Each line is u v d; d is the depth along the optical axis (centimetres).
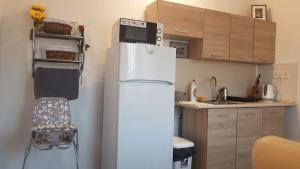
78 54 276
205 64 352
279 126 334
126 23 246
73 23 274
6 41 255
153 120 240
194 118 299
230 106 286
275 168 101
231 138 290
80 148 286
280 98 361
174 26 292
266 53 359
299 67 339
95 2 290
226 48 326
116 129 229
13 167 261
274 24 365
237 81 377
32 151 266
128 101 230
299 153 95
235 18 333
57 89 251
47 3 269
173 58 249
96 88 292
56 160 275
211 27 315
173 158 263
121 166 228
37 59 257
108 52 267
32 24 262
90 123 290
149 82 239
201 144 284
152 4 295
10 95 258
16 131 261
